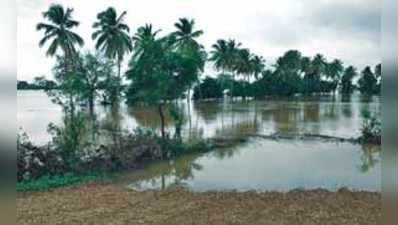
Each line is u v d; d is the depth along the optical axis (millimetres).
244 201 8031
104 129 15445
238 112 37844
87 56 21797
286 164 13391
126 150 13102
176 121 17234
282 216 6910
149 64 15125
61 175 10359
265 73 59062
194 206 7680
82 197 8453
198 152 15844
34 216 6965
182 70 15594
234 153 15891
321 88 67062
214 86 55531
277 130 23281
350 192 8672
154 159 13719
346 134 21156
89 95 18109
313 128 24203
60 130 12141
